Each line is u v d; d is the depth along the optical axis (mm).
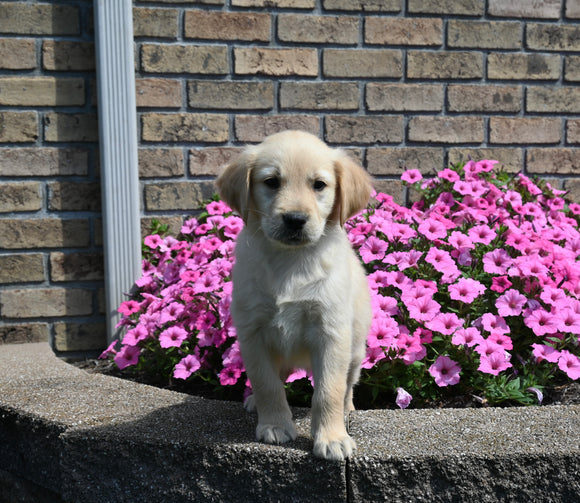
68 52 2643
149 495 2080
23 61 2625
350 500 2041
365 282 2264
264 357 2139
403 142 2824
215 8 2719
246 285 2133
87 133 2664
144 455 2076
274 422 2105
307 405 2363
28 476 2176
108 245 2643
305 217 2084
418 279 2482
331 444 2041
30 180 2646
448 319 2361
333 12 2764
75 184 2666
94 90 2660
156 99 2705
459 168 2826
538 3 2836
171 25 2699
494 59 2836
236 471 2057
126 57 2627
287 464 2049
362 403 2365
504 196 2721
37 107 2639
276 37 2750
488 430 2094
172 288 2539
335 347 2115
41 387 2281
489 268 2463
